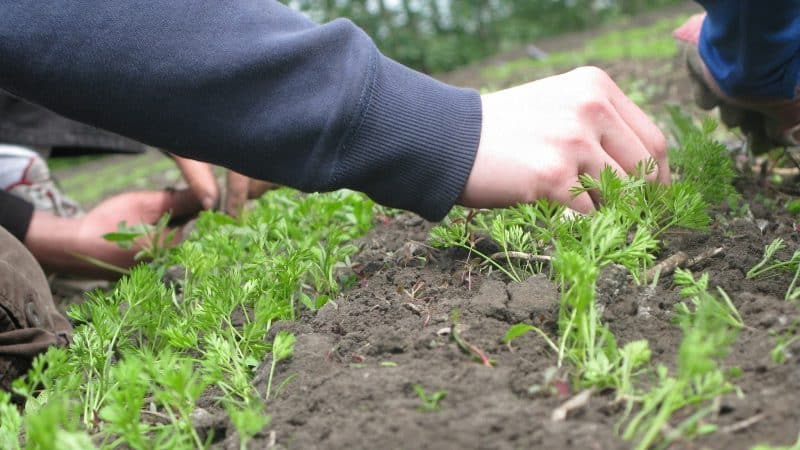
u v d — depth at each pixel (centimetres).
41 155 140
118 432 57
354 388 57
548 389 54
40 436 49
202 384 56
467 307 65
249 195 119
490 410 52
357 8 573
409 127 67
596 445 49
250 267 77
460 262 75
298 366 62
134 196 117
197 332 75
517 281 67
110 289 115
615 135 71
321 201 93
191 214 119
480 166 69
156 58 66
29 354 76
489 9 613
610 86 73
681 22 429
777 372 53
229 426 59
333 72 67
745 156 103
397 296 71
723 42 86
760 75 85
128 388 56
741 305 61
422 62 587
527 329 58
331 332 68
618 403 52
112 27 66
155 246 100
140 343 74
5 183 125
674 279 64
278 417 57
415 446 51
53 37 66
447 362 58
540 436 50
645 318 62
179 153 70
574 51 429
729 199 82
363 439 52
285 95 67
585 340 56
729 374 53
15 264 83
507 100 71
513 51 548
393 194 69
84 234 114
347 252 78
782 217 81
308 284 82
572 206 70
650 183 72
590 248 64
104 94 67
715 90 96
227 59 66
